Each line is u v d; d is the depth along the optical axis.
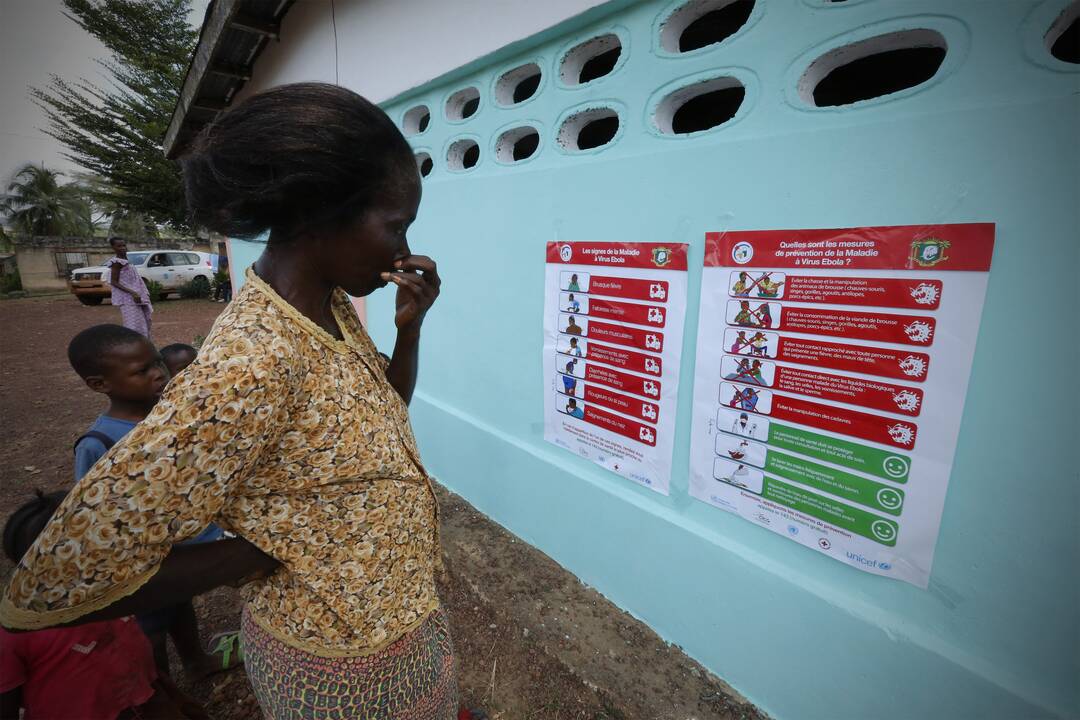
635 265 1.80
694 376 1.71
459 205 2.55
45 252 17.23
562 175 2.01
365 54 2.94
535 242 2.19
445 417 2.93
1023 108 1.04
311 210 0.72
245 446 0.66
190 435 0.61
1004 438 1.16
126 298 6.06
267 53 4.14
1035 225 1.06
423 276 0.99
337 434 0.77
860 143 1.25
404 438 0.93
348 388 0.80
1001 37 1.05
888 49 1.27
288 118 0.66
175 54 16.67
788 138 1.37
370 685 0.90
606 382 2.01
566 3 1.79
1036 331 1.09
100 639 1.35
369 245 0.78
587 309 2.01
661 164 1.68
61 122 15.77
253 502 0.76
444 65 2.37
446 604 2.23
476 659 1.98
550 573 2.35
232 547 0.77
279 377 0.68
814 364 1.42
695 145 1.58
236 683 1.93
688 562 1.84
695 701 1.76
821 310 1.38
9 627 0.63
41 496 1.30
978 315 1.15
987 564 1.23
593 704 1.79
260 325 0.70
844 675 1.50
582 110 1.91
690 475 1.80
